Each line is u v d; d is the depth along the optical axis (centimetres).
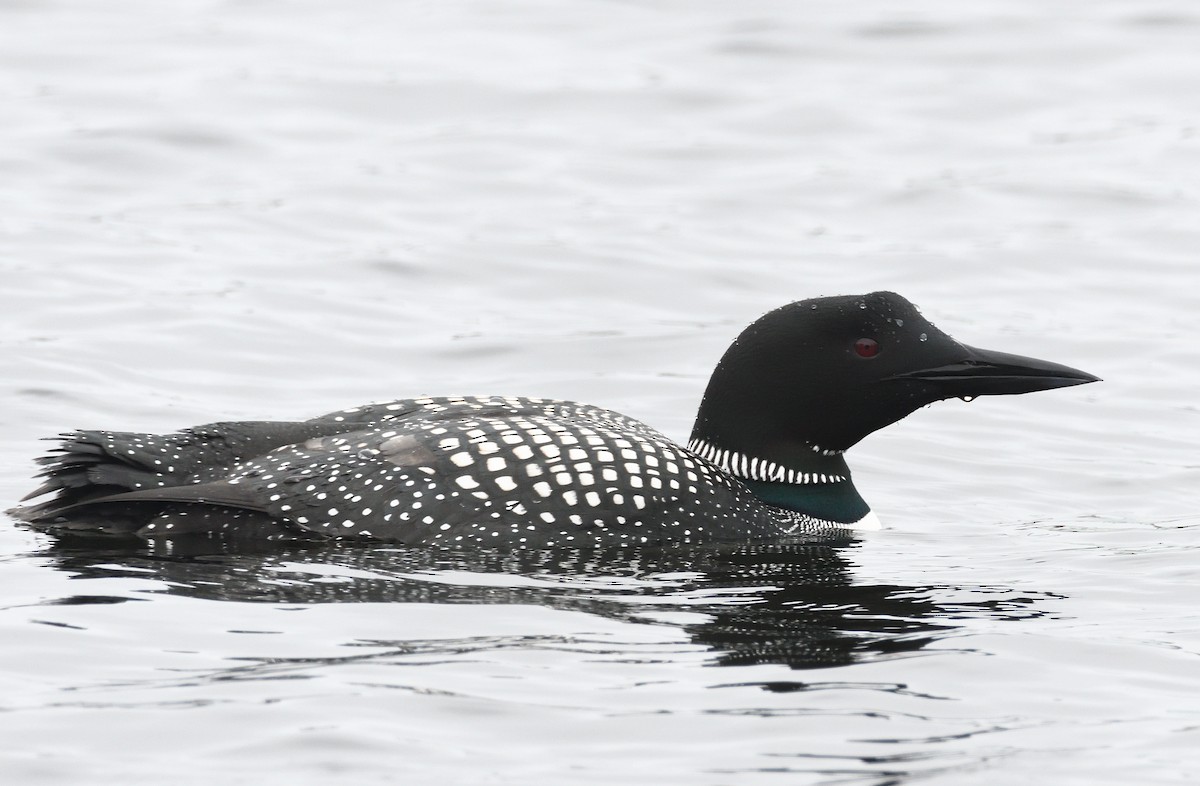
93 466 1008
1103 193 1984
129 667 802
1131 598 954
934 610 924
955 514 1180
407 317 1605
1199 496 1223
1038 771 708
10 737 724
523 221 1866
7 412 1314
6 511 1047
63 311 1546
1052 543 1091
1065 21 2633
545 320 1612
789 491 1118
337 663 812
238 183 1958
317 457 1025
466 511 1002
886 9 2689
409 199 1920
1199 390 1467
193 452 1031
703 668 821
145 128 2092
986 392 1107
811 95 2311
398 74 2347
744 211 1927
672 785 691
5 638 835
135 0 2723
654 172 2045
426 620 879
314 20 2638
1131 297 1702
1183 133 2202
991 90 2358
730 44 2508
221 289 1631
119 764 700
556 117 2217
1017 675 820
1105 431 1385
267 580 934
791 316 1124
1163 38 2556
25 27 2541
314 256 1745
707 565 1003
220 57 2409
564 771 702
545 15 2677
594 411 1110
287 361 1475
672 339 1569
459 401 1094
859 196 1978
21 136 2050
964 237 1859
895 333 1113
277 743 720
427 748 720
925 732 748
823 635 875
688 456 1079
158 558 970
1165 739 743
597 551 1011
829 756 721
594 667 818
